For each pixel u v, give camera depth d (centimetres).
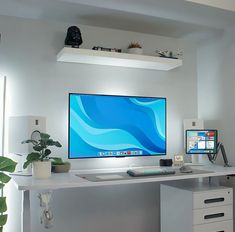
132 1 236
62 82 293
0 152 267
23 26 281
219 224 269
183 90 355
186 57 360
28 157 226
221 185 307
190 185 296
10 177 219
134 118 312
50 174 233
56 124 288
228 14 267
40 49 286
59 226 285
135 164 321
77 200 294
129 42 326
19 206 271
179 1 237
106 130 298
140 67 323
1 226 220
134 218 319
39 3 255
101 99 298
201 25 312
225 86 326
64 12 276
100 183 217
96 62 298
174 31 332
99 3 240
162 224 300
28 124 242
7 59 273
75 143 285
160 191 308
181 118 351
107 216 306
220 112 331
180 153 346
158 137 323
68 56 272
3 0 248
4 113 269
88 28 309
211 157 325
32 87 281
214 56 341
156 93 338
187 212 266
